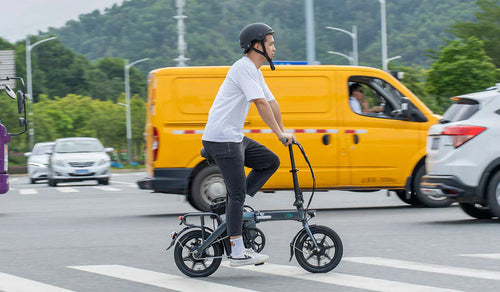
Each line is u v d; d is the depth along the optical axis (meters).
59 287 7.93
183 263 8.27
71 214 16.66
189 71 15.21
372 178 15.72
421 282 7.80
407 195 15.66
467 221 13.45
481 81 42.94
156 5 156.50
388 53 114.94
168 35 146.00
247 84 7.82
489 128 12.79
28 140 72.75
